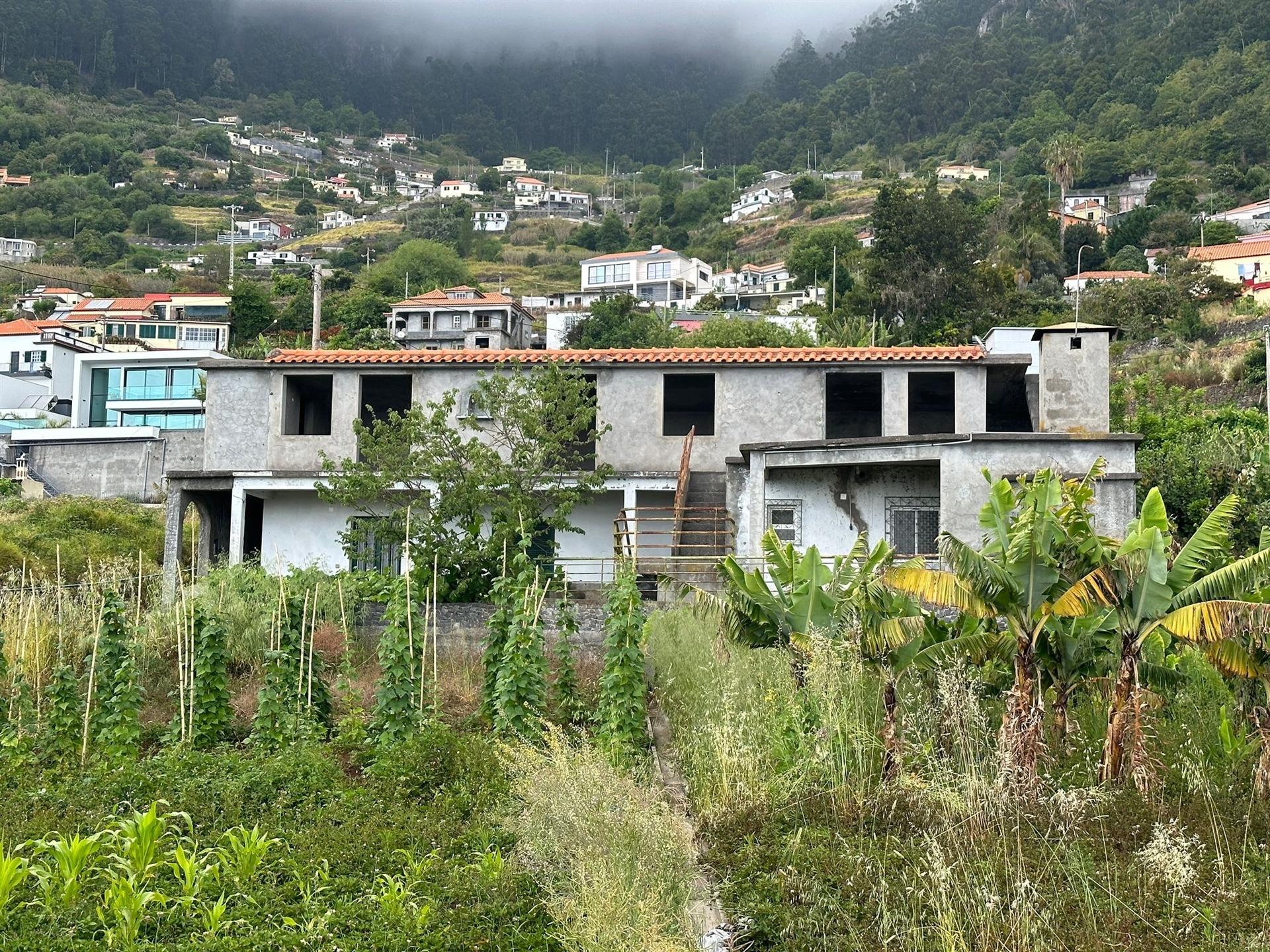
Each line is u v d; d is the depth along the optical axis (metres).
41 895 10.98
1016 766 12.49
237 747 16.05
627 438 27.17
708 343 59.88
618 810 11.23
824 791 12.86
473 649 20.11
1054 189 130.75
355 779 14.48
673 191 164.25
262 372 27.81
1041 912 10.30
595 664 18.83
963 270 65.56
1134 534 13.42
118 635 16.28
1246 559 13.11
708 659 17.12
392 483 24.23
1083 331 27.00
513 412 24.39
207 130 197.75
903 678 15.52
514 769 13.19
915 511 25.09
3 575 25.97
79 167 172.12
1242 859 11.25
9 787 13.98
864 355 26.91
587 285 118.44
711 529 26.67
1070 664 14.51
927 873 10.79
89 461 43.34
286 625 16.41
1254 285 72.38
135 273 127.75
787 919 10.36
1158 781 12.92
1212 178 115.38
